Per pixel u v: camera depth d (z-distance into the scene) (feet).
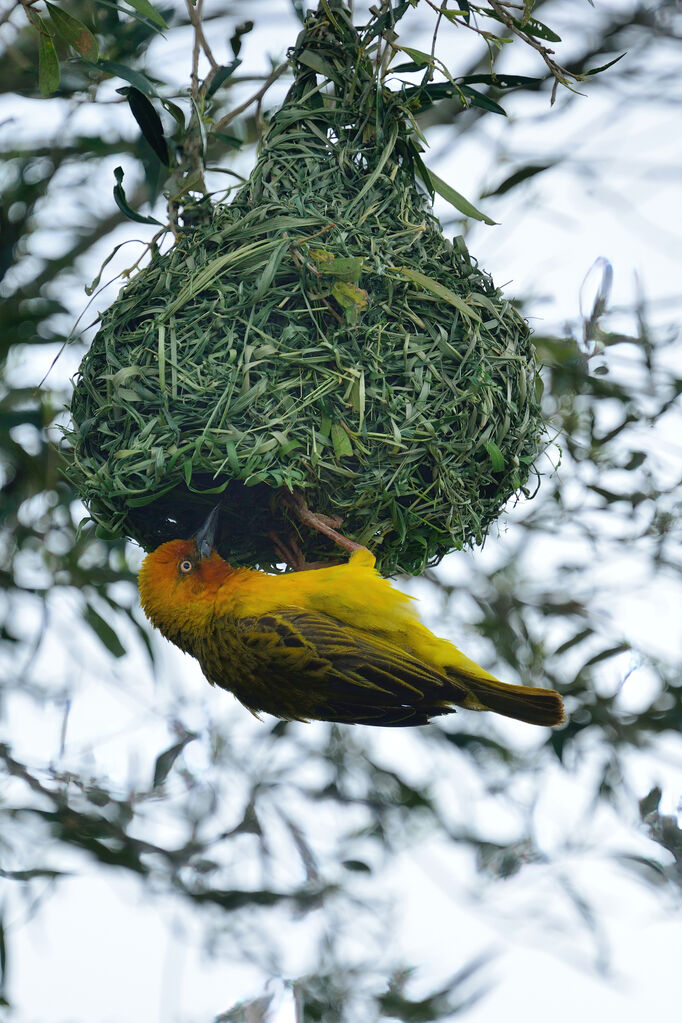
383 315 24.49
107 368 24.91
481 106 27.40
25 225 38.40
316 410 23.72
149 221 27.12
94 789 39.01
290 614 24.41
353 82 26.94
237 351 23.90
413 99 26.94
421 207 27.09
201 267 25.08
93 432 24.72
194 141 27.55
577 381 40.09
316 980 37.47
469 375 24.59
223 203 26.68
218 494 25.61
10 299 38.24
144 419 24.00
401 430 23.82
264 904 38.81
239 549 26.91
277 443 23.18
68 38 25.39
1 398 37.78
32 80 37.32
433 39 26.17
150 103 27.17
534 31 25.64
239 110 29.50
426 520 24.82
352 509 24.35
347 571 24.43
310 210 25.22
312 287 23.93
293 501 24.54
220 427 23.35
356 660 24.11
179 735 40.01
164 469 23.45
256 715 26.58
